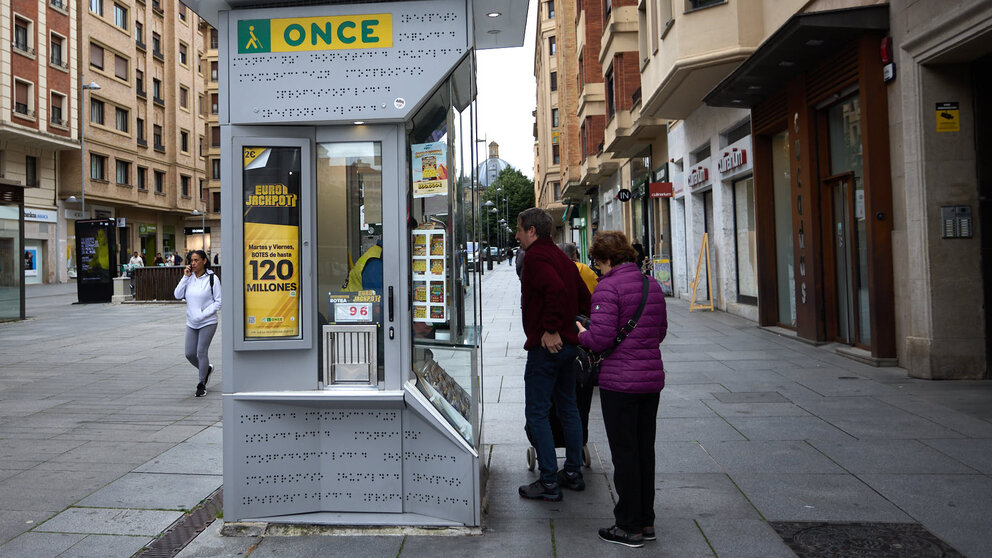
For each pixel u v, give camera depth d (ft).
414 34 12.62
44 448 18.45
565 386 14.60
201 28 177.99
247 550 11.89
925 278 24.13
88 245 75.36
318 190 12.99
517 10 14.53
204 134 182.19
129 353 37.24
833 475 14.78
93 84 121.70
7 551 11.89
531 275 13.80
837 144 31.53
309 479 13.02
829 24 25.89
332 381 12.91
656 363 11.85
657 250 71.36
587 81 94.07
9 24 109.60
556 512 13.30
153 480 15.79
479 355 15.08
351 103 12.63
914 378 24.36
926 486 13.96
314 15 12.64
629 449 11.70
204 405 24.03
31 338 44.16
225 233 12.63
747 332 38.63
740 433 18.20
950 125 23.97
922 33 23.38
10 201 55.06
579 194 132.26
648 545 11.65
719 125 48.24
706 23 40.04
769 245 40.01
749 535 11.93
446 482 12.62
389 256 12.89
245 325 12.70
